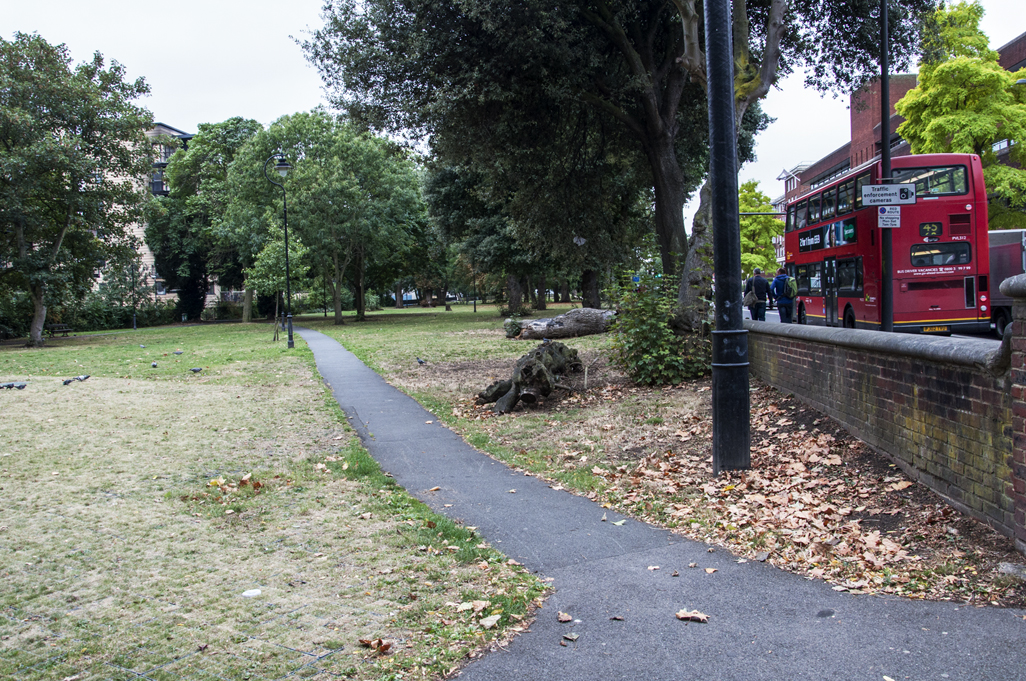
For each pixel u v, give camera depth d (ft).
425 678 10.03
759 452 22.68
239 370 55.83
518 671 10.27
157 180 215.10
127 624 11.79
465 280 198.18
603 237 72.59
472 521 17.81
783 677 9.98
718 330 21.03
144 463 24.21
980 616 11.48
